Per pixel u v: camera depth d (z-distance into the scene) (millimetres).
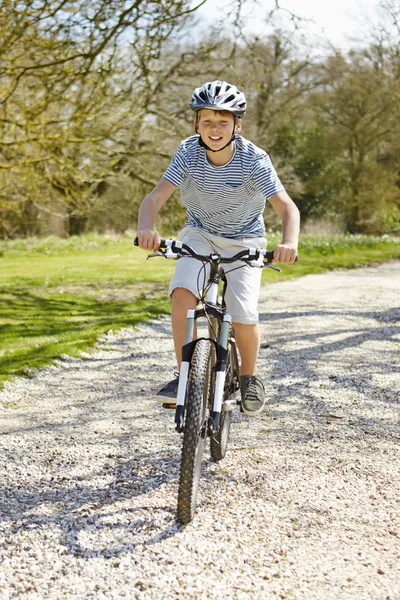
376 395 5059
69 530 2766
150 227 2969
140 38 10094
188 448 2701
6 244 21422
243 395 3314
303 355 6473
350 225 33906
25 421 4355
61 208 25875
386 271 14883
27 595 2285
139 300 10453
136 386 5367
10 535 2715
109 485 3260
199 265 3033
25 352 6391
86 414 4543
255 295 3219
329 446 3875
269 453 3734
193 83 18438
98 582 2373
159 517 2883
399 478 3391
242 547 2631
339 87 31547
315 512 2969
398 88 29547
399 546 2666
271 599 2268
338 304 9711
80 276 13625
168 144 22609
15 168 11359
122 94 11117
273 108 27516
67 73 10109
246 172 3061
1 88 10227
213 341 2900
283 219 3025
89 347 6805
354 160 33625
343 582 2385
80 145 11961
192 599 2268
